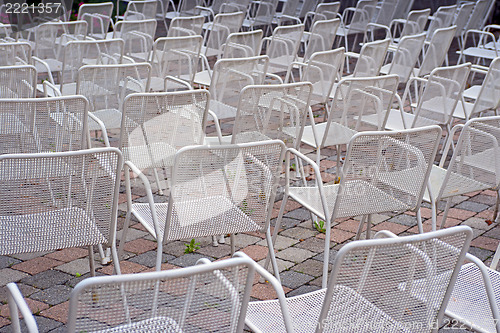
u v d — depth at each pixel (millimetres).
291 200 4703
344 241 4129
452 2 13492
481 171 3771
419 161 3328
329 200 3553
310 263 3834
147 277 1847
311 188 3703
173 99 3881
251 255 3910
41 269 3637
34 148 3701
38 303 3281
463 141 3684
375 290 2221
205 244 4031
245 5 9938
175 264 3770
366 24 8875
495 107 5484
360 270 2150
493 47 8133
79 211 2898
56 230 2861
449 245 2238
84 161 2768
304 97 4383
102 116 4645
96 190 2848
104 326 1892
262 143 2965
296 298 2639
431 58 6406
